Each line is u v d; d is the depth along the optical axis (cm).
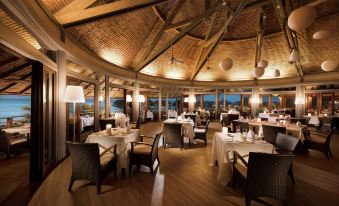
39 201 246
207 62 1118
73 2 381
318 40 811
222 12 739
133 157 348
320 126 834
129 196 264
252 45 966
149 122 1115
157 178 325
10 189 277
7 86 682
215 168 375
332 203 252
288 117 708
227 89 1267
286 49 921
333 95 935
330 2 654
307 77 989
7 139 395
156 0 470
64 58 412
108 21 586
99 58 675
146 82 1020
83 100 368
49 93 349
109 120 600
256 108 1182
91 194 268
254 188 235
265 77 1145
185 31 695
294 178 332
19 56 264
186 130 561
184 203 248
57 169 354
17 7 236
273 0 551
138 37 747
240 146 312
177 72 1147
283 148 347
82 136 687
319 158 448
